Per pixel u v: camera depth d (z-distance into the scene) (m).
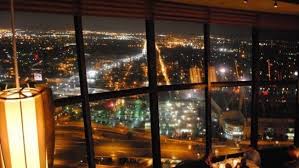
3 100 1.30
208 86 5.33
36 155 1.36
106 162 4.12
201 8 4.84
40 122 1.36
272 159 6.28
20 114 1.31
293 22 6.04
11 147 1.32
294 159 5.21
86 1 3.50
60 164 3.46
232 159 5.27
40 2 3.08
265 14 5.67
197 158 5.23
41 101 1.37
